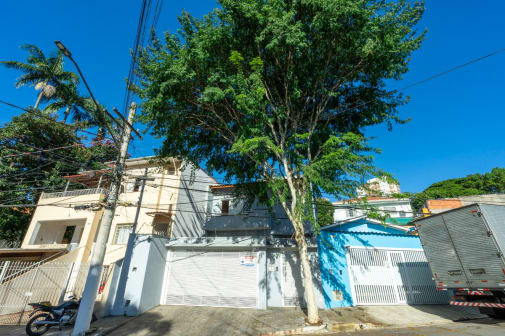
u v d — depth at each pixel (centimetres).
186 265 1276
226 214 1814
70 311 901
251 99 843
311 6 863
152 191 1791
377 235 1296
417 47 959
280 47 912
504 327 743
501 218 827
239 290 1180
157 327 880
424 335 705
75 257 1545
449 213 920
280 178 1069
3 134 1872
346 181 962
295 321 920
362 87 1145
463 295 876
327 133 1184
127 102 929
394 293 1184
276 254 1265
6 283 1084
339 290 1142
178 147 1216
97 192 1777
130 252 1181
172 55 949
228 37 932
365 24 862
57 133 2156
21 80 2362
